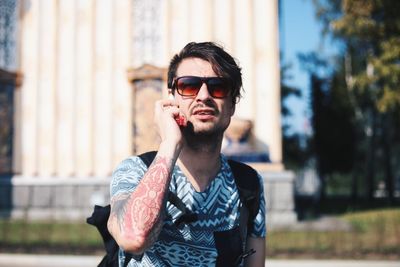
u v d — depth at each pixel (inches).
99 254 341.7
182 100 80.8
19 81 663.1
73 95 658.2
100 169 647.8
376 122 1261.1
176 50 645.3
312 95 1451.8
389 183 1226.0
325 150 1455.5
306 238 381.7
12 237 393.1
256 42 628.1
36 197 640.4
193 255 76.7
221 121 81.0
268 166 594.9
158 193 68.4
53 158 651.5
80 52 664.4
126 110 652.1
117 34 663.8
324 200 1310.3
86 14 667.4
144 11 665.6
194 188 79.7
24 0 674.8
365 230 452.8
